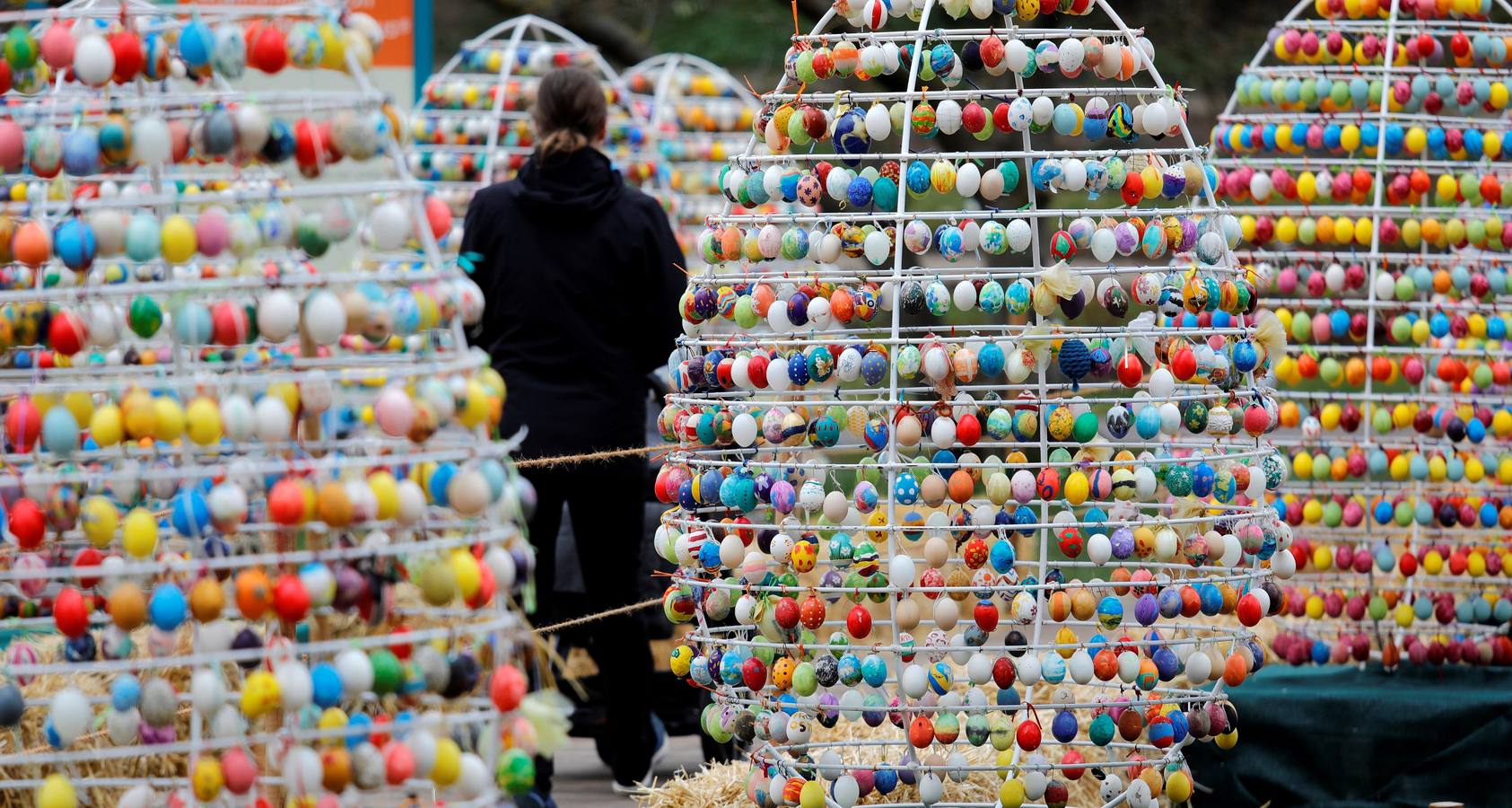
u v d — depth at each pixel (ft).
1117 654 47.19
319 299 36.06
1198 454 51.37
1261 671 69.97
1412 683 66.49
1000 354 46.73
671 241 59.88
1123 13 182.19
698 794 56.70
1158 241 47.52
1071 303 46.62
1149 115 47.93
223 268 60.70
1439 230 68.23
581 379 58.44
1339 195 69.41
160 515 43.91
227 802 37.37
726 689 50.85
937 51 48.34
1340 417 69.72
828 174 48.62
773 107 50.26
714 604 48.83
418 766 36.68
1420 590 70.38
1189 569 54.08
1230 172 71.61
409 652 38.11
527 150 105.60
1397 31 69.87
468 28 222.28
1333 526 69.62
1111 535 47.78
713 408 49.98
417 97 122.31
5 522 39.70
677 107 130.93
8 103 43.57
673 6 204.13
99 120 39.17
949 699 47.78
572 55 112.98
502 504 38.55
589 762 77.10
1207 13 185.16
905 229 47.32
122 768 51.21
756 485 48.19
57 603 37.68
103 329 39.27
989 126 48.60
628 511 59.52
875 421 47.34
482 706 39.63
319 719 38.58
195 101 37.19
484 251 59.00
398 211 36.40
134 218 36.65
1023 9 47.88
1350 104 70.23
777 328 48.80
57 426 37.47
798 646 48.03
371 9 121.49
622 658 62.34
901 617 47.09
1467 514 67.56
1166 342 48.39
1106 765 48.24
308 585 35.96
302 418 38.19
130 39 36.60
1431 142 68.03
